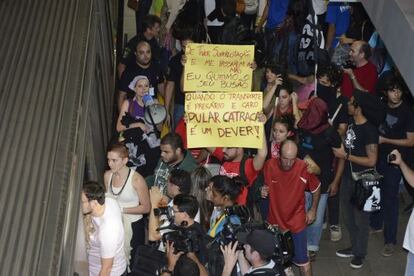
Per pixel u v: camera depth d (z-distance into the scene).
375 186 10.05
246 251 7.69
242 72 10.20
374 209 10.11
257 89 11.45
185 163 9.73
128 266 9.20
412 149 10.61
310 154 10.05
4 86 7.30
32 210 6.13
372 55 12.70
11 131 6.82
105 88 12.22
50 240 6.03
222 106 9.70
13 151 6.62
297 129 10.12
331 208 11.00
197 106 9.71
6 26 8.11
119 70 12.48
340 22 13.56
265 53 12.34
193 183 9.21
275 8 12.99
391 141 10.55
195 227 8.32
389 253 10.83
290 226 9.54
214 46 10.12
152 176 10.12
